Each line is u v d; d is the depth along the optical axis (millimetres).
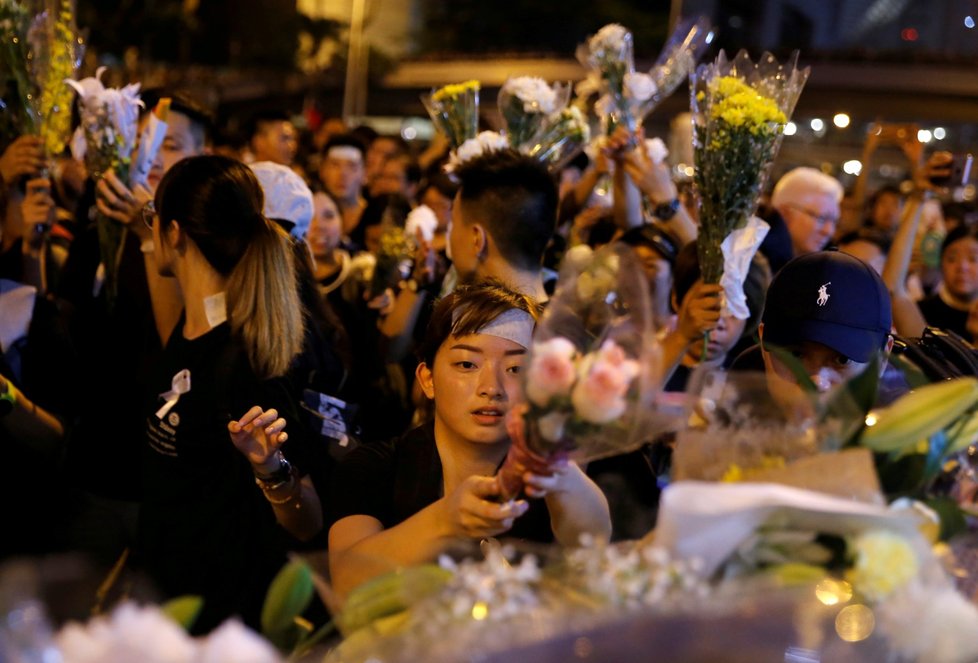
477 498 1965
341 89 25797
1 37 4617
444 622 1479
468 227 3549
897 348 2914
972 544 1782
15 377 3834
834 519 1561
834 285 2736
